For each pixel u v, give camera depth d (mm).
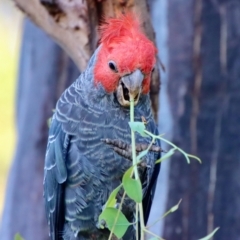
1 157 20172
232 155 12508
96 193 8484
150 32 8953
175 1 12617
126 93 8109
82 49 9227
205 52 12570
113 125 8312
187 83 12578
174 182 12539
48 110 14188
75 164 8438
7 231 14586
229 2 12562
